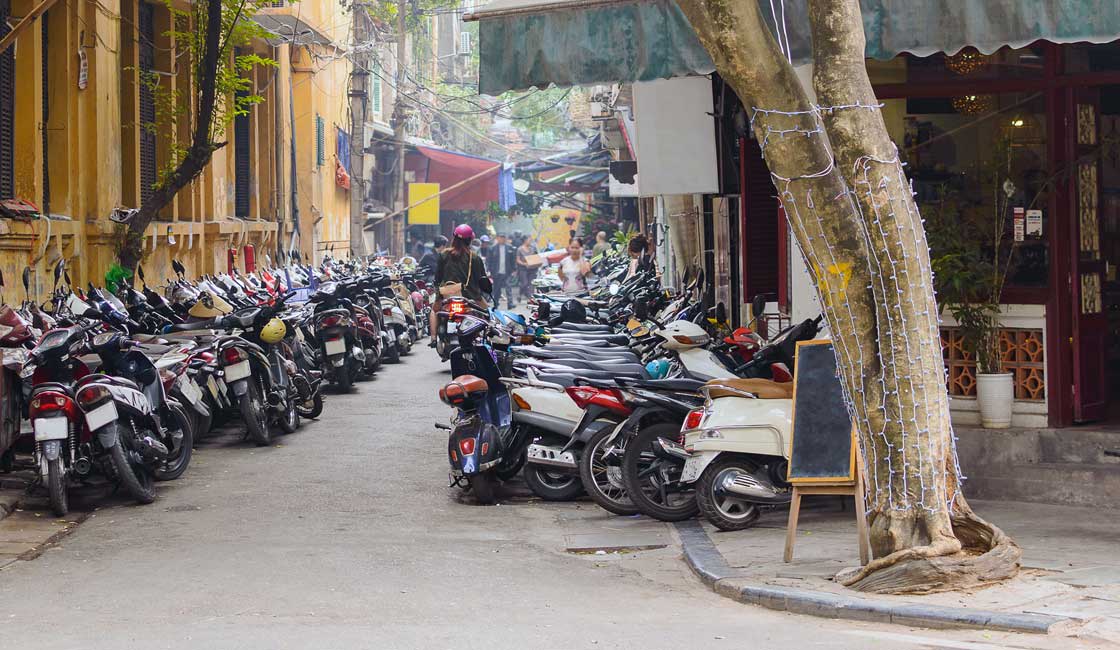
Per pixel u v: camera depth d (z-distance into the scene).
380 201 50.47
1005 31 9.30
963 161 11.56
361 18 39.72
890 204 7.83
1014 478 10.83
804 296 12.54
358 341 20.62
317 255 36.31
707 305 14.88
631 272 25.20
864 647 6.64
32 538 10.12
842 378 8.20
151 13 23.17
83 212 18.72
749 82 7.92
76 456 11.11
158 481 12.68
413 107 50.69
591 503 11.76
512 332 14.50
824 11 7.79
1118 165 11.75
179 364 13.29
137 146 21.41
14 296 15.98
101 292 15.02
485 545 9.91
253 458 14.09
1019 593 7.52
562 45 10.43
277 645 6.74
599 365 13.00
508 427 11.88
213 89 18.44
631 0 10.29
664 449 10.55
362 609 7.72
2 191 16.61
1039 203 11.27
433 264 37.62
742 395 10.26
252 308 15.34
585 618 7.48
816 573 8.46
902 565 7.72
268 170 32.16
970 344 11.19
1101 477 10.49
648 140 15.19
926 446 7.96
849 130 7.80
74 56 18.45
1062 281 11.17
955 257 10.96
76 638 6.99
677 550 9.78
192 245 24.88
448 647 6.69
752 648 6.64
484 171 47.66
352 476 13.03
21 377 11.72
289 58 33.72
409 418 17.33
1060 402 11.16
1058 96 11.26
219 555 9.41
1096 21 9.12
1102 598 7.38
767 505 10.23
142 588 8.33
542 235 76.25
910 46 9.47
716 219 20.00
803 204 8.00
